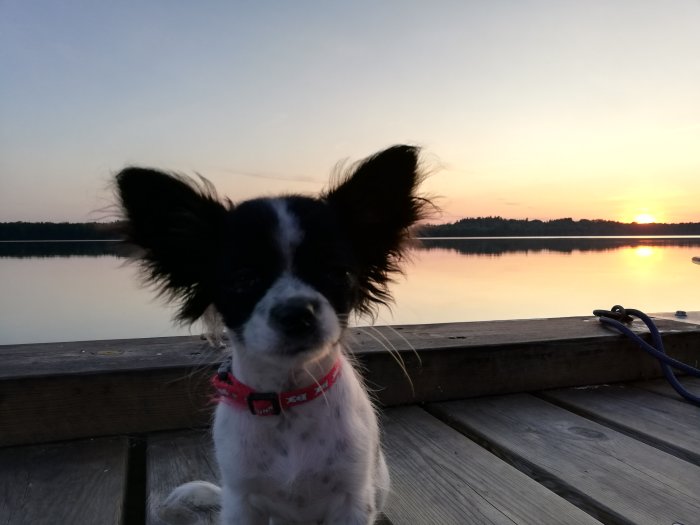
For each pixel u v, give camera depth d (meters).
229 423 0.31
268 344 0.29
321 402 0.31
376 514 0.33
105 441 0.43
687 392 0.52
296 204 0.33
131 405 0.43
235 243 0.32
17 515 0.33
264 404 0.30
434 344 0.52
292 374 0.30
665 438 0.44
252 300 0.31
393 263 0.38
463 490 0.37
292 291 0.30
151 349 0.49
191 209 0.34
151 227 0.34
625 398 0.54
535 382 0.55
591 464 0.40
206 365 0.44
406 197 0.37
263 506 0.32
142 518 0.36
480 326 0.61
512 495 0.36
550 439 0.44
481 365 0.53
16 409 0.41
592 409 0.51
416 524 0.33
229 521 0.31
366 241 0.37
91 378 0.42
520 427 0.47
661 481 0.38
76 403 0.42
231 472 0.31
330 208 0.34
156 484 0.37
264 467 0.30
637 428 0.46
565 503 0.35
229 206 0.35
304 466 0.30
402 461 0.41
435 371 0.52
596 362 0.57
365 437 0.31
